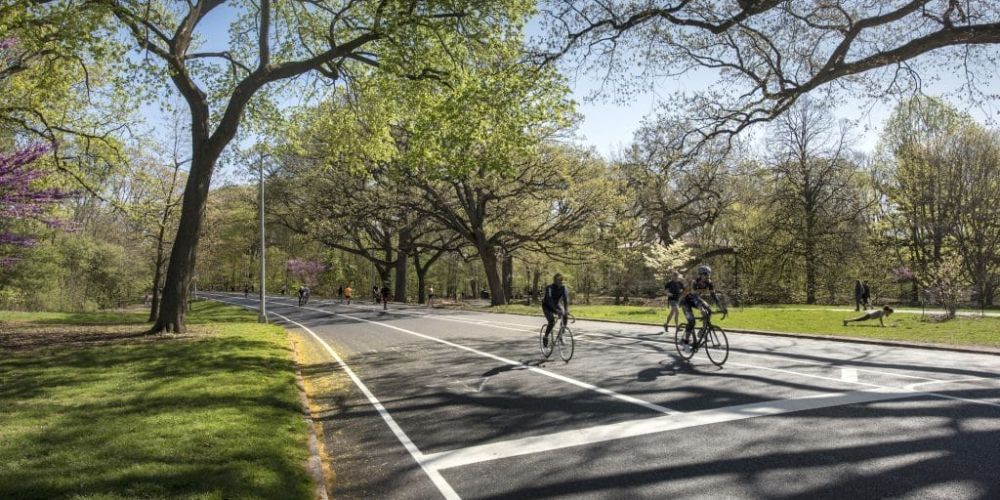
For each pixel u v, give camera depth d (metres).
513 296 67.94
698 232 54.62
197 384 9.06
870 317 18.91
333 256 74.94
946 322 19.50
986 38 13.88
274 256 81.00
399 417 7.61
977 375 9.19
